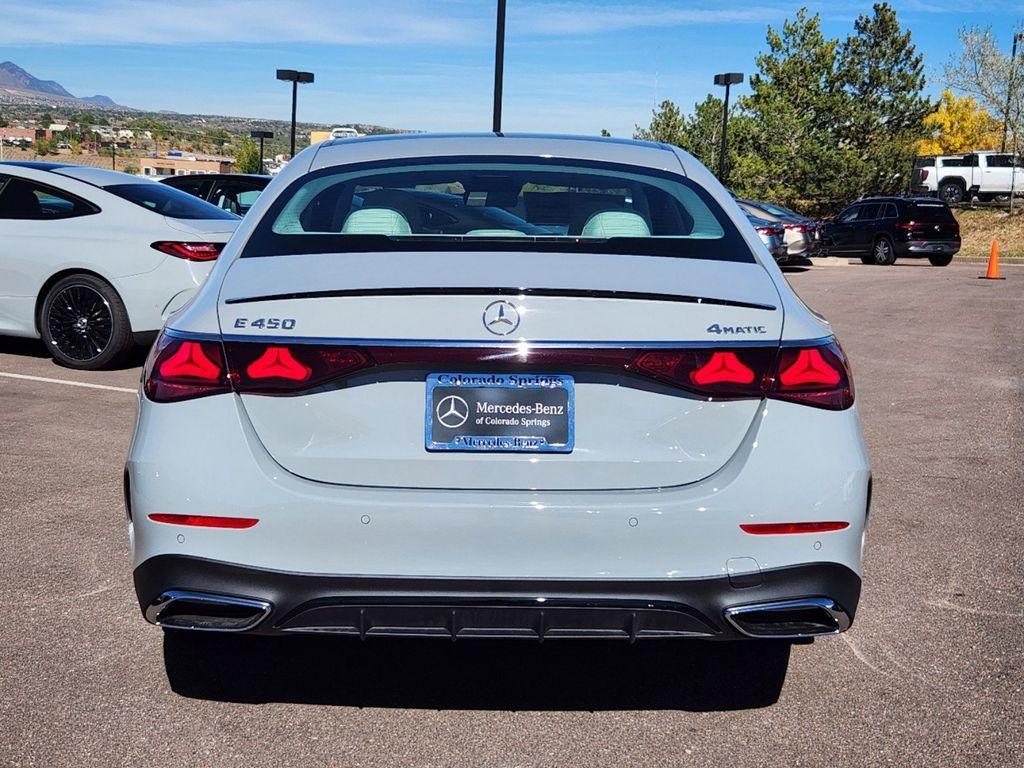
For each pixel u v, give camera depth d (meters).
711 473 2.59
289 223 3.14
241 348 2.59
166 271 7.69
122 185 8.20
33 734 2.77
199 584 2.57
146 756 2.68
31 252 7.86
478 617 2.55
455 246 2.94
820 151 36.19
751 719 2.93
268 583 2.55
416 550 2.53
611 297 2.60
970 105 46.31
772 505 2.56
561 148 3.65
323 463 2.58
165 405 2.63
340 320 2.57
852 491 2.62
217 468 2.56
